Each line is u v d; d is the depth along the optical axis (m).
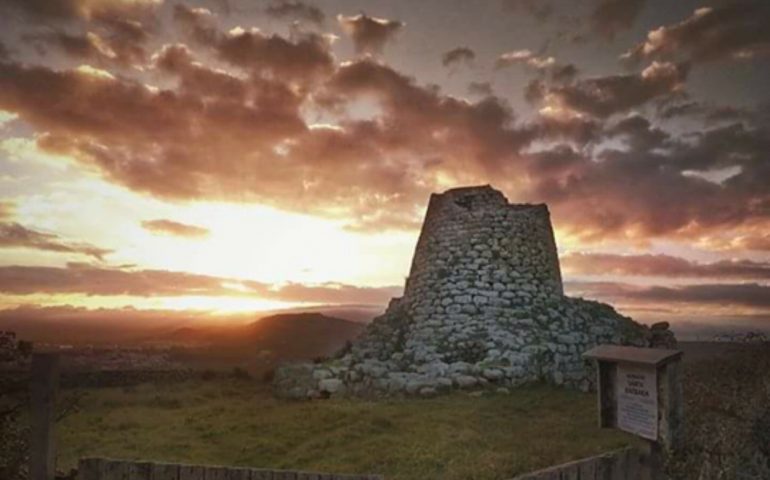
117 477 7.03
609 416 9.40
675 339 24.92
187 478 6.85
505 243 24.67
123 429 15.06
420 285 24.94
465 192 26.22
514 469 9.91
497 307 22.86
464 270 24.02
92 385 21.08
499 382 18.81
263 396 20.44
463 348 21.06
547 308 23.34
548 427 13.12
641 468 7.39
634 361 8.82
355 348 24.52
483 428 13.20
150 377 23.31
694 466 8.45
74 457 12.27
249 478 6.66
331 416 15.09
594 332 22.83
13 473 9.02
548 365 20.12
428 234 26.28
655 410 8.59
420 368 20.08
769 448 9.20
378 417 14.46
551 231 26.67
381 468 10.68
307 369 21.98
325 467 10.91
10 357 9.28
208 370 25.45
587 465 6.81
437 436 12.50
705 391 11.09
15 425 9.32
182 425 15.44
